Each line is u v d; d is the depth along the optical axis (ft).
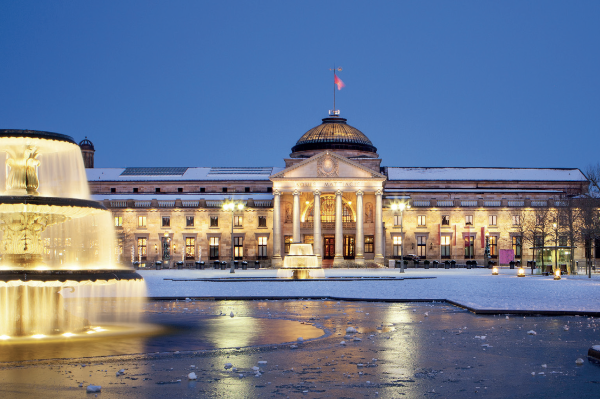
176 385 52.80
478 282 202.69
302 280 218.59
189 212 418.31
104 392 50.37
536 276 251.39
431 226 415.03
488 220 417.08
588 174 390.63
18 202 81.41
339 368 59.82
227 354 66.85
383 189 433.89
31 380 54.49
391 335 81.05
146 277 249.96
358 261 380.37
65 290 170.71
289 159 445.37
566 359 64.44
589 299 130.82
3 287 79.46
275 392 50.62
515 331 84.38
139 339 76.59
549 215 364.79
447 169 467.52
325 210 415.85
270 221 416.26
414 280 220.02
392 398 48.88
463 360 63.87
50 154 94.89
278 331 84.23
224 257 415.85
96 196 433.89
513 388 52.01
